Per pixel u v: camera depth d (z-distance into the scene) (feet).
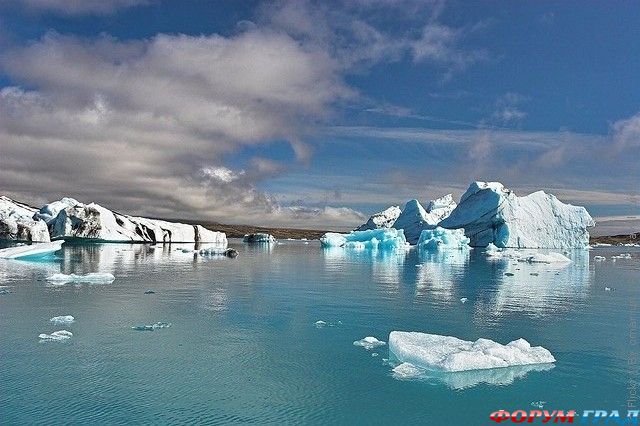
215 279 75.56
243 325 41.37
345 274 88.22
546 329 41.47
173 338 36.60
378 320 44.34
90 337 36.35
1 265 93.76
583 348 35.42
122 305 49.49
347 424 22.88
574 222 253.24
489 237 251.60
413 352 31.19
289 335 38.22
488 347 32.27
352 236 242.37
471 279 81.35
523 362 31.32
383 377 28.78
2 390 25.75
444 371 29.63
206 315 45.32
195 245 236.63
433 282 75.92
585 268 113.09
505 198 256.11
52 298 52.95
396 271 96.07
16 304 49.11
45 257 114.62
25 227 194.49
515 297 59.72
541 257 135.44
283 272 90.68
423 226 301.63
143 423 22.31
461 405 25.13
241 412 23.77
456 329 41.29
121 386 26.63
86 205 212.02
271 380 28.04
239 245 261.65
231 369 29.76
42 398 24.79
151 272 85.81
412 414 24.07
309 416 23.61
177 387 26.66
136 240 231.71
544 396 26.35
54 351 32.58
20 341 34.91
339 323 42.63
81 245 194.80
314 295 59.26
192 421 22.67
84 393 25.54
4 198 222.28
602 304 54.80
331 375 29.01
